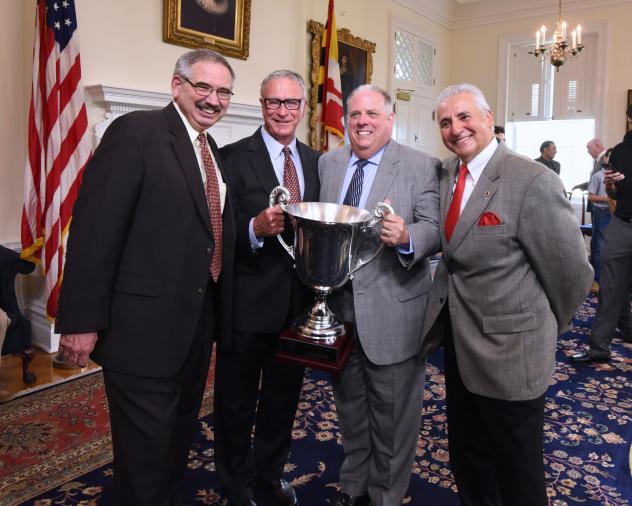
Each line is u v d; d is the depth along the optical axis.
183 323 1.43
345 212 1.62
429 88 7.61
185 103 1.48
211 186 1.57
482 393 1.44
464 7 7.77
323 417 2.62
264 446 1.92
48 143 3.15
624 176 3.19
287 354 1.59
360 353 1.76
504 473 1.46
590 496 1.99
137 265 1.37
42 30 3.17
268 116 1.73
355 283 1.67
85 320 1.28
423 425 2.57
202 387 1.67
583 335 4.02
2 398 2.72
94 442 2.34
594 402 2.84
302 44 5.20
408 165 1.70
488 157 1.47
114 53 3.57
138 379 1.37
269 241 1.75
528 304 1.39
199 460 2.21
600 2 6.83
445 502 1.96
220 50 4.23
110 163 1.33
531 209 1.33
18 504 1.87
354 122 1.66
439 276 1.60
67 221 3.19
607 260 3.32
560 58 5.29
